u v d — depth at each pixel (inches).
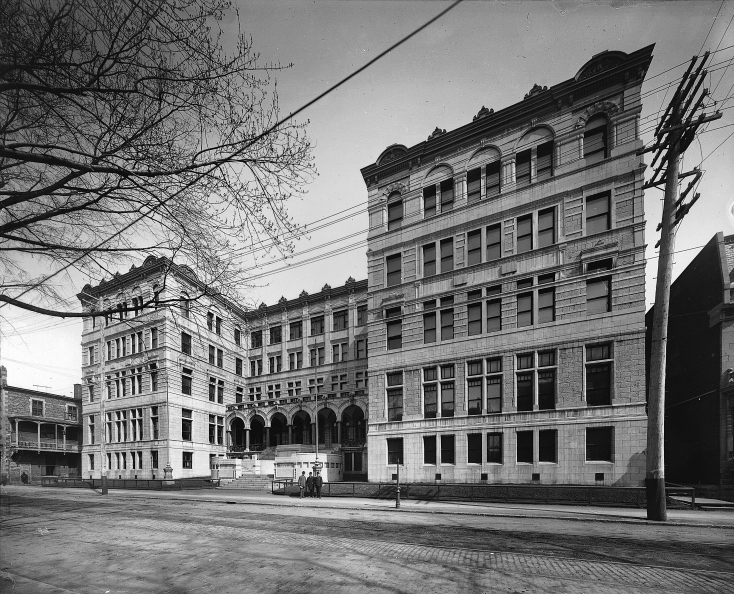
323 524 560.1
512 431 896.9
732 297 858.8
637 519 577.3
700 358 946.7
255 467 1439.5
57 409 2183.8
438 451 973.8
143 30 253.8
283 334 1899.6
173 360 1556.3
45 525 601.0
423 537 460.8
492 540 441.7
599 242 862.5
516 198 964.6
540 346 893.8
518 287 938.1
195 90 283.9
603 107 890.7
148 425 1557.6
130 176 307.3
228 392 1846.7
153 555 399.2
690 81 550.9
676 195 598.2
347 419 1617.9
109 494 1187.3
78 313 350.6
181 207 335.3
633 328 810.8
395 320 1099.3
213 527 547.5
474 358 964.6
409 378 1044.5
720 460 831.7
